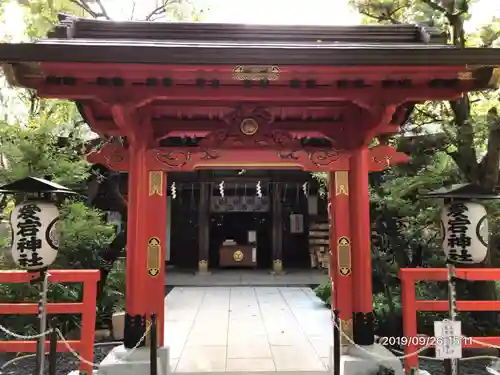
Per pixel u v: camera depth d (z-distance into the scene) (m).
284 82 4.29
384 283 7.18
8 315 6.63
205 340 6.66
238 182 14.70
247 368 5.30
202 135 5.77
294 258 17.64
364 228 5.18
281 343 6.47
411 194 7.01
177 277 14.16
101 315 7.82
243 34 4.96
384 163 5.41
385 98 4.33
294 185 15.87
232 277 14.14
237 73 3.92
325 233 16.09
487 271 5.06
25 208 4.31
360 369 4.74
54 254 4.44
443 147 7.22
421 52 3.72
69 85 4.11
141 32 4.88
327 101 5.11
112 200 10.93
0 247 7.00
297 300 10.25
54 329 4.32
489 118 6.52
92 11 9.52
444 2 6.95
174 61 3.66
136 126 4.88
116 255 8.09
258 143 5.27
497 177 6.60
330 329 7.37
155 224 5.17
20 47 3.54
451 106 7.37
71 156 7.48
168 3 9.88
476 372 5.80
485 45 7.36
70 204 7.11
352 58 3.72
